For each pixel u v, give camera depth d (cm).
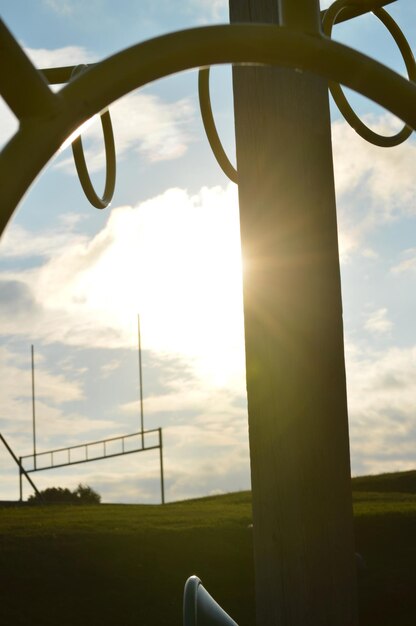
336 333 234
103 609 1263
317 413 228
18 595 1284
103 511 2070
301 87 240
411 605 1269
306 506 225
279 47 67
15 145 61
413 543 1636
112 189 241
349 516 229
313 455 227
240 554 1523
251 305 237
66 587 1332
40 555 1445
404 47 317
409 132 296
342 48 69
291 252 235
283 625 225
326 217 238
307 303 232
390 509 1877
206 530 1622
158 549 1510
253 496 235
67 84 64
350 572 227
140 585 1359
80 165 236
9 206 60
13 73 60
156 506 2355
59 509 2225
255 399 235
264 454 232
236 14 254
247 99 244
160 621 1232
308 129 239
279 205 237
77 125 64
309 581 223
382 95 71
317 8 69
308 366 229
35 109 61
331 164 242
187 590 167
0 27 59
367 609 1263
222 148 300
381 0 310
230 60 67
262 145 240
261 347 234
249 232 240
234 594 1362
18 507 2400
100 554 1466
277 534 228
